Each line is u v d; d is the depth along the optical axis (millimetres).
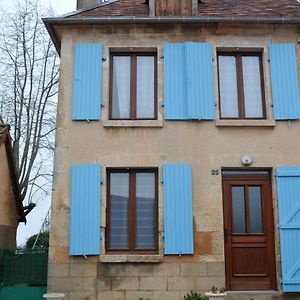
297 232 9773
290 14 11219
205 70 10477
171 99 10336
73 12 11094
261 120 10289
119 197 10180
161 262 9664
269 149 10172
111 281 9602
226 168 10156
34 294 10562
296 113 10328
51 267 9633
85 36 10727
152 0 10883
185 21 10508
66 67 10562
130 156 10086
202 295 9484
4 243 11844
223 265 9656
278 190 9945
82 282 9594
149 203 10141
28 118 19766
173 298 9523
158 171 10086
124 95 10664
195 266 9656
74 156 10078
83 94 10336
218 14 11094
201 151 10125
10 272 10852
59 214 9844
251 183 10227
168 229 9734
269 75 10594
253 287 9789
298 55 10758
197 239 9773
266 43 10750
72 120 10242
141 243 9992
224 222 10031
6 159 12023
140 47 10672
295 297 9578
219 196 9961
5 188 11945
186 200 9867
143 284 9594
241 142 10188
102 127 10211
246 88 10742
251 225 10078
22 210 13414
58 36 10992
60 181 9984
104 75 10539
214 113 10273
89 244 9656
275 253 9828
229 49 10773
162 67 10570
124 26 10719
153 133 10195
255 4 12117
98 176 9945
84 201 9836
